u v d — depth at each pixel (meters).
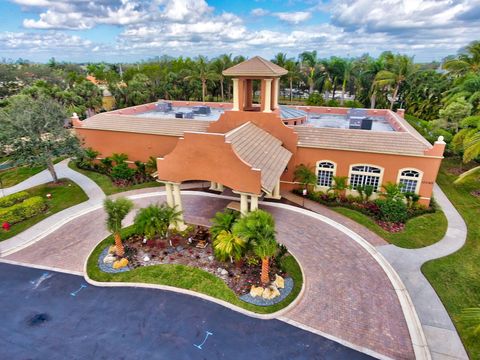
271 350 13.74
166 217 20.12
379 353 13.54
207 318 15.42
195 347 13.93
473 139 25.14
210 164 19.80
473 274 18.36
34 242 22.09
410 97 55.47
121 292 17.19
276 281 17.48
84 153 32.31
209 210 26.03
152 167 33.38
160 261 19.56
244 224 16.83
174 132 32.38
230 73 26.77
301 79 78.00
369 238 22.08
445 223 24.19
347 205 26.61
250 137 24.09
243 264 19.00
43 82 69.69
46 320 15.41
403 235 22.42
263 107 28.05
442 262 19.45
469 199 28.64
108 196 29.34
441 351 13.61
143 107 44.94
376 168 26.59
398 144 25.72
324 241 21.73
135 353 13.67
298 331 14.66
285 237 22.23
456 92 40.72
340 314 15.55
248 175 18.83
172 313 15.73
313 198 27.92
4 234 23.03
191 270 18.67
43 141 29.83
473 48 44.47
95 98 67.19
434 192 30.34
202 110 41.47
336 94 100.25
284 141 28.06
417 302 16.28
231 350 13.77
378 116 39.75
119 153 35.56
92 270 18.86
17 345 14.11
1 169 37.22
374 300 16.42
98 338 14.40
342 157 27.08
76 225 24.19
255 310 15.81
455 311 15.70
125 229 23.17
